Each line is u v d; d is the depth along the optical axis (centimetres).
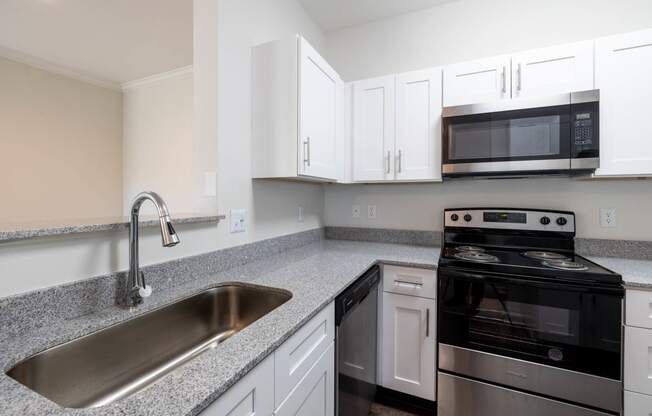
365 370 149
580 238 180
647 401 123
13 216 309
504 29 200
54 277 85
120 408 51
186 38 273
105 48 292
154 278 112
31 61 315
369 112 204
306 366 94
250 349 72
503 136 164
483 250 183
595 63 152
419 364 165
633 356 125
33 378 70
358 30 242
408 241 225
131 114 388
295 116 153
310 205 231
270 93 159
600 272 131
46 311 81
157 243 115
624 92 147
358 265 156
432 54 219
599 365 128
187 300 112
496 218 193
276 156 158
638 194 171
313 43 234
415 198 225
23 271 78
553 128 154
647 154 144
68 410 50
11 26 253
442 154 178
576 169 151
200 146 147
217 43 142
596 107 147
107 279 96
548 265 144
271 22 182
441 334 155
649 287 122
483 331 147
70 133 349
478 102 174
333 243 229
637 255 169
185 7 228
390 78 197
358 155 207
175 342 106
